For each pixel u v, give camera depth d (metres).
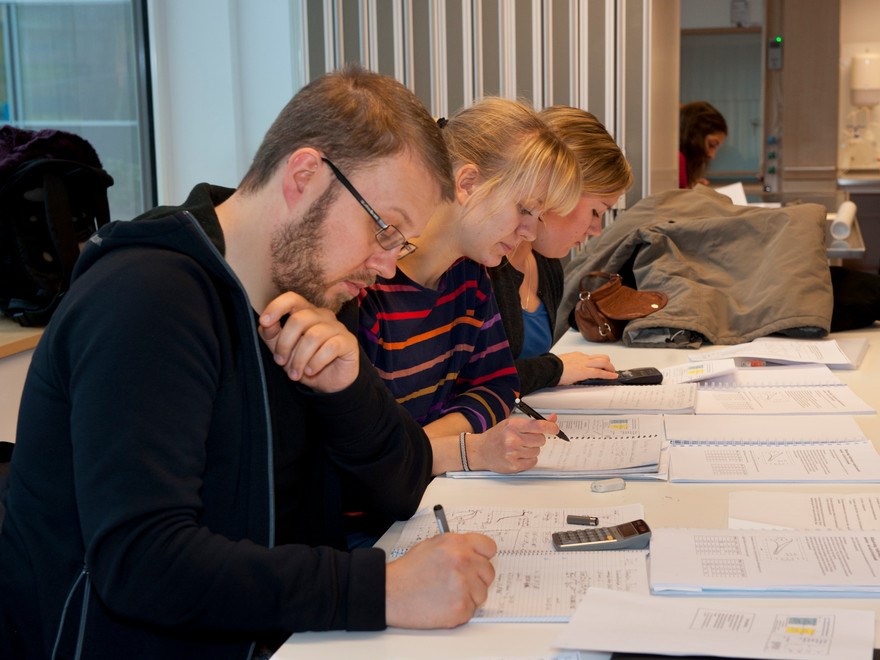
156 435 0.98
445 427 1.68
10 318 3.05
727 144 7.54
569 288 2.88
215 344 1.07
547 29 3.66
